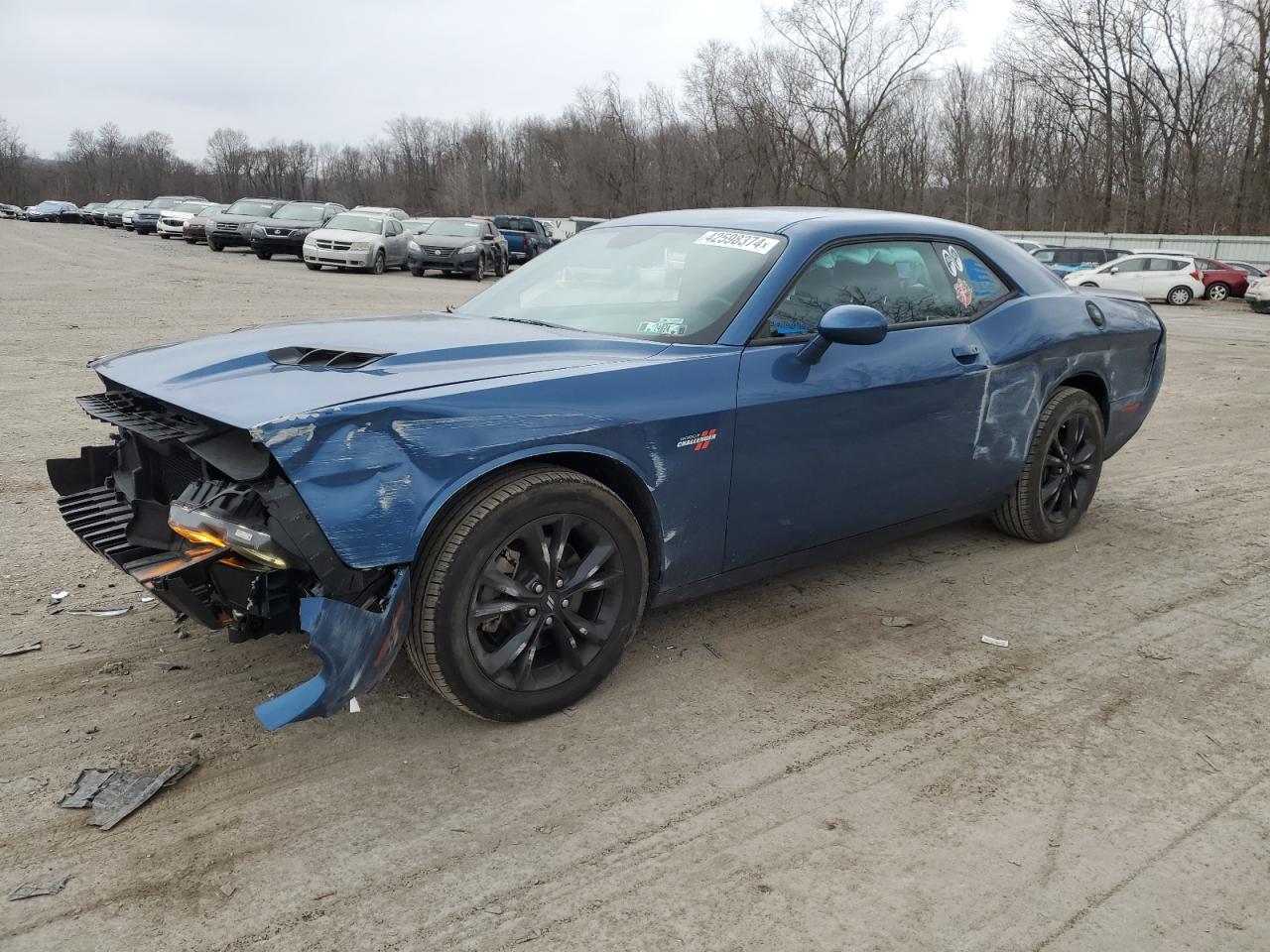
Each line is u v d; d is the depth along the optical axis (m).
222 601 2.72
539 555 2.86
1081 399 4.77
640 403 3.02
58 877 2.24
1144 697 3.30
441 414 2.62
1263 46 44.38
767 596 4.12
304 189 126.75
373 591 2.62
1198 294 27.30
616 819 2.52
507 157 92.88
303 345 3.12
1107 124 51.03
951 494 4.22
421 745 2.85
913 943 2.10
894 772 2.79
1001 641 3.74
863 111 53.56
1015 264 4.59
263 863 2.31
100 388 7.94
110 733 2.85
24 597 3.81
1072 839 2.49
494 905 2.19
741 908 2.20
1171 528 5.32
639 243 3.95
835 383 3.52
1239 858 2.43
